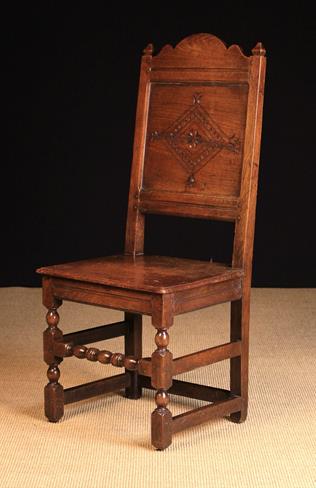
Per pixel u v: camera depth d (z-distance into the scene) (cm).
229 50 404
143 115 429
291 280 699
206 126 411
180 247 704
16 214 698
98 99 691
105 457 363
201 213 411
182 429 375
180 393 418
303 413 416
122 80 689
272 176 690
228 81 404
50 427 396
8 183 695
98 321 584
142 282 366
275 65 680
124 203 699
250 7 679
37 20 681
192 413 379
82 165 696
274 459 363
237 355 399
